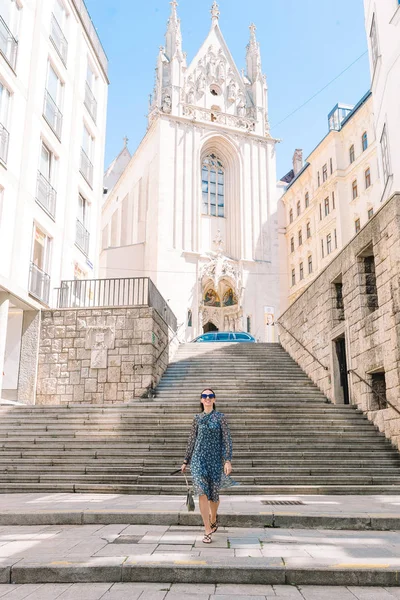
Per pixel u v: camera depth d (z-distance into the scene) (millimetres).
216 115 40438
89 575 4852
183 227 36969
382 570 4750
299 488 9820
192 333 35188
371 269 15078
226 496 9391
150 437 12523
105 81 27344
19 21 17625
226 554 5262
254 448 12055
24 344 18172
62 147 21000
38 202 18469
